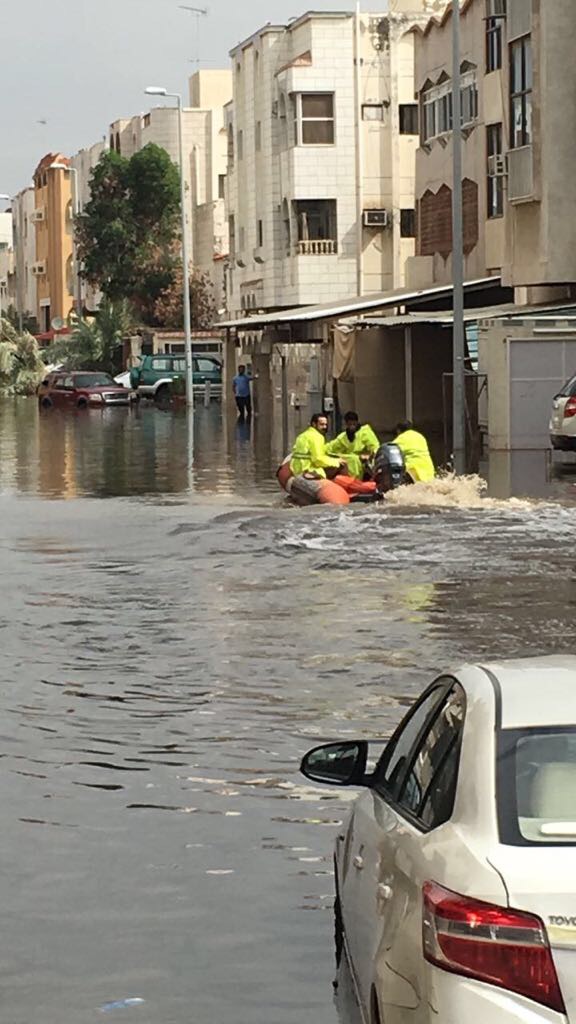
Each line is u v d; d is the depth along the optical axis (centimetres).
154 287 11281
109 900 816
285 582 1981
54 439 5584
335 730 1193
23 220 17612
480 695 549
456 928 451
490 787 496
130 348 10762
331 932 763
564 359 4153
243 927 773
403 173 7619
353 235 7656
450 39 5997
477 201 5734
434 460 3916
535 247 4653
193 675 1413
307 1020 657
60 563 2220
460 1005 442
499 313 4600
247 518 2666
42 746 1159
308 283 7650
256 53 8100
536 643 1544
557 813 484
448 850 484
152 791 1034
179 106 7888
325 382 6200
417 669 1423
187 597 1881
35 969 721
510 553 2180
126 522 2722
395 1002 494
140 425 6512
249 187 8275
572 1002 436
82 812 985
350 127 7600
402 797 594
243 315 8538
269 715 1247
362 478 3067
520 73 4669
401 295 5491
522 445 4166
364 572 2047
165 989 695
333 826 949
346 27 7581
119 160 11275
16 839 928
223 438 5409
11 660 1502
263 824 955
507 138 4744
